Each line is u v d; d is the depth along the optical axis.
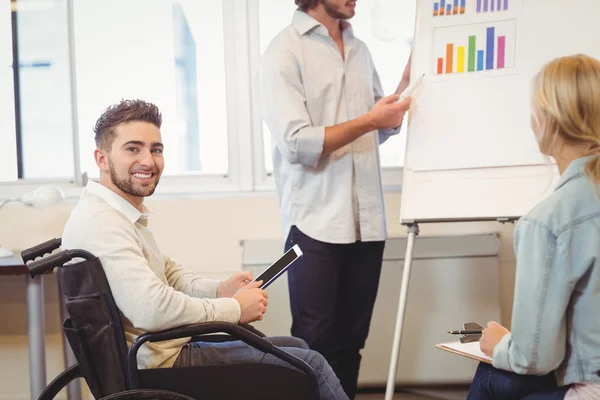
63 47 3.20
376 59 3.23
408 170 2.42
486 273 3.08
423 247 3.11
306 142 2.40
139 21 3.21
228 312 1.79
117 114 1.87
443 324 3.08
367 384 3.11
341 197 2.50
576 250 1.48
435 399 3.04
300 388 1.76
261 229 3.17
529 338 1.49
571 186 1.53
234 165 3.22
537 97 1.58
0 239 3.16
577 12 2.37
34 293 2.73
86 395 3.15
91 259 1.67
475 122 2.39
